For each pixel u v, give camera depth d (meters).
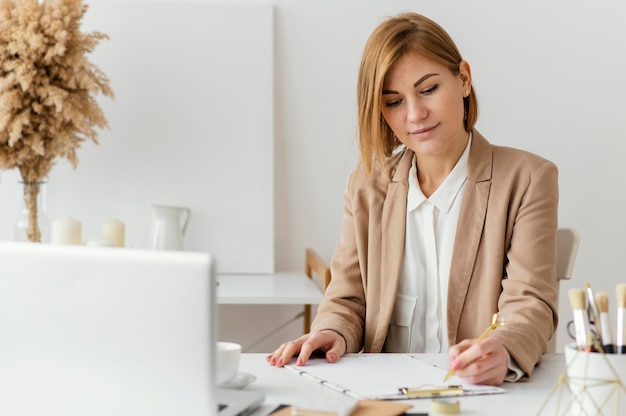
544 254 1.58
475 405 1.15
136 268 0.93
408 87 1.61
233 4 2.83
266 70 2.84
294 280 2.70
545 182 1.63
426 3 2.87
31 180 2.48
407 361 1.43
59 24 2.39
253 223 2.84
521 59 2.90
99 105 2.79
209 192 2.83
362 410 1.09
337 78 2.88
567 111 2.93
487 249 1.64
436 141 1.62
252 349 2.90
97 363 0.96
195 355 0.93
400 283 1.73
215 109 2.83
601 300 1.09
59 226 2.50
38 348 0.98
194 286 0.92
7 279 0.98
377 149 1.68
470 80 1.70
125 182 2.80
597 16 2.91
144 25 2.80
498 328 1.38
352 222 1.79
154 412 0.95
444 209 1.70
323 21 2.87
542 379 1.32
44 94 2.39
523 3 2.89
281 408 1.12
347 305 1.73
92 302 0.95
